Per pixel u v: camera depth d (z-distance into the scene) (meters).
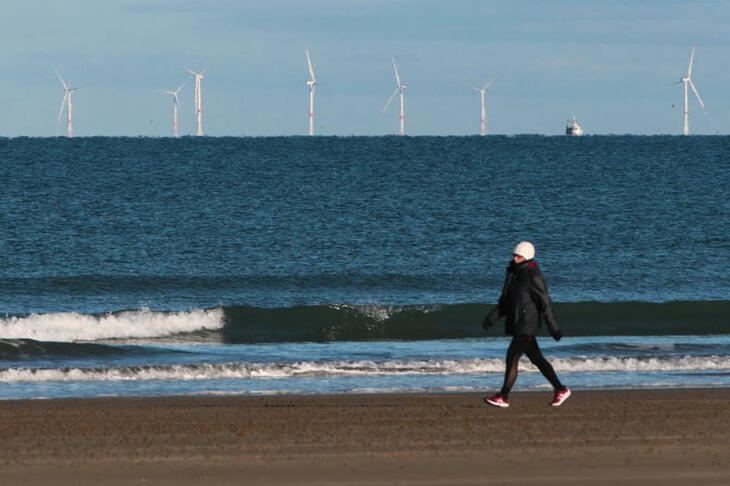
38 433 38.97
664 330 91.00
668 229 177.00
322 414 43.50
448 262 139.88
